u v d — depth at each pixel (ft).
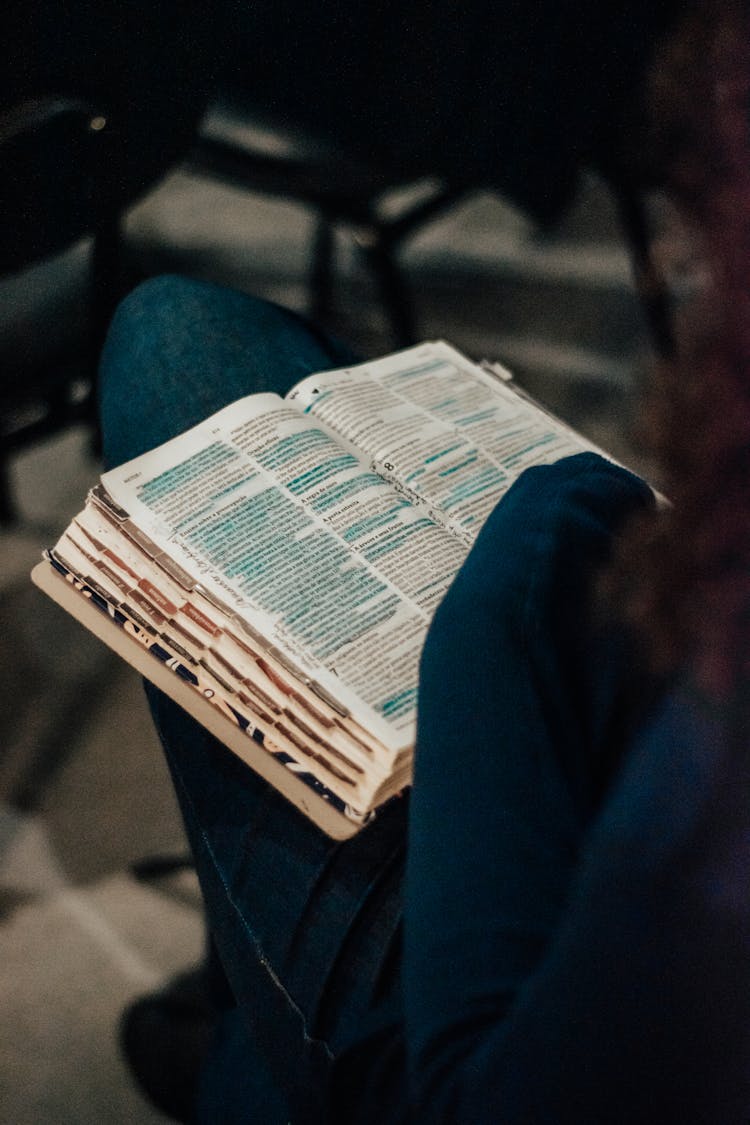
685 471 3.58
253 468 4.58
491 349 9.07
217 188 10.35
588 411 8.57
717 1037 3.58
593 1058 3.63
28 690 6.59
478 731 3.93
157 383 4.89
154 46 5.44
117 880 6.00
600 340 9.24
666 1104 3.62
